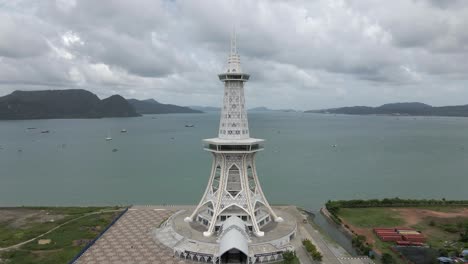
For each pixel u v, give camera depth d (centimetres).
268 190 18538
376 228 12288
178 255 10012
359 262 9700
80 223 12750
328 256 10081
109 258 9788
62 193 18262
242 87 11725
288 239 11000
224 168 11575
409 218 13462
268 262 9731
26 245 10700
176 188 19075
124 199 17088
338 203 15038
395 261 9612
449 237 11450
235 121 11562
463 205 15025
